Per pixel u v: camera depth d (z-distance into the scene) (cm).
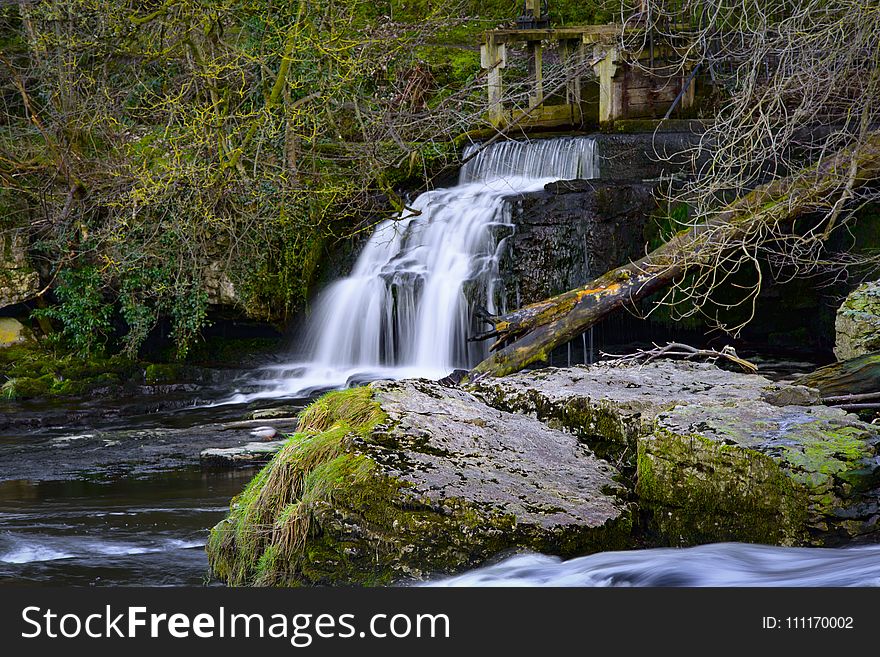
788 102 946
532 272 1342
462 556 453
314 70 1192
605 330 1287
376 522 459
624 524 480
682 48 970
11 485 846
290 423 1105
